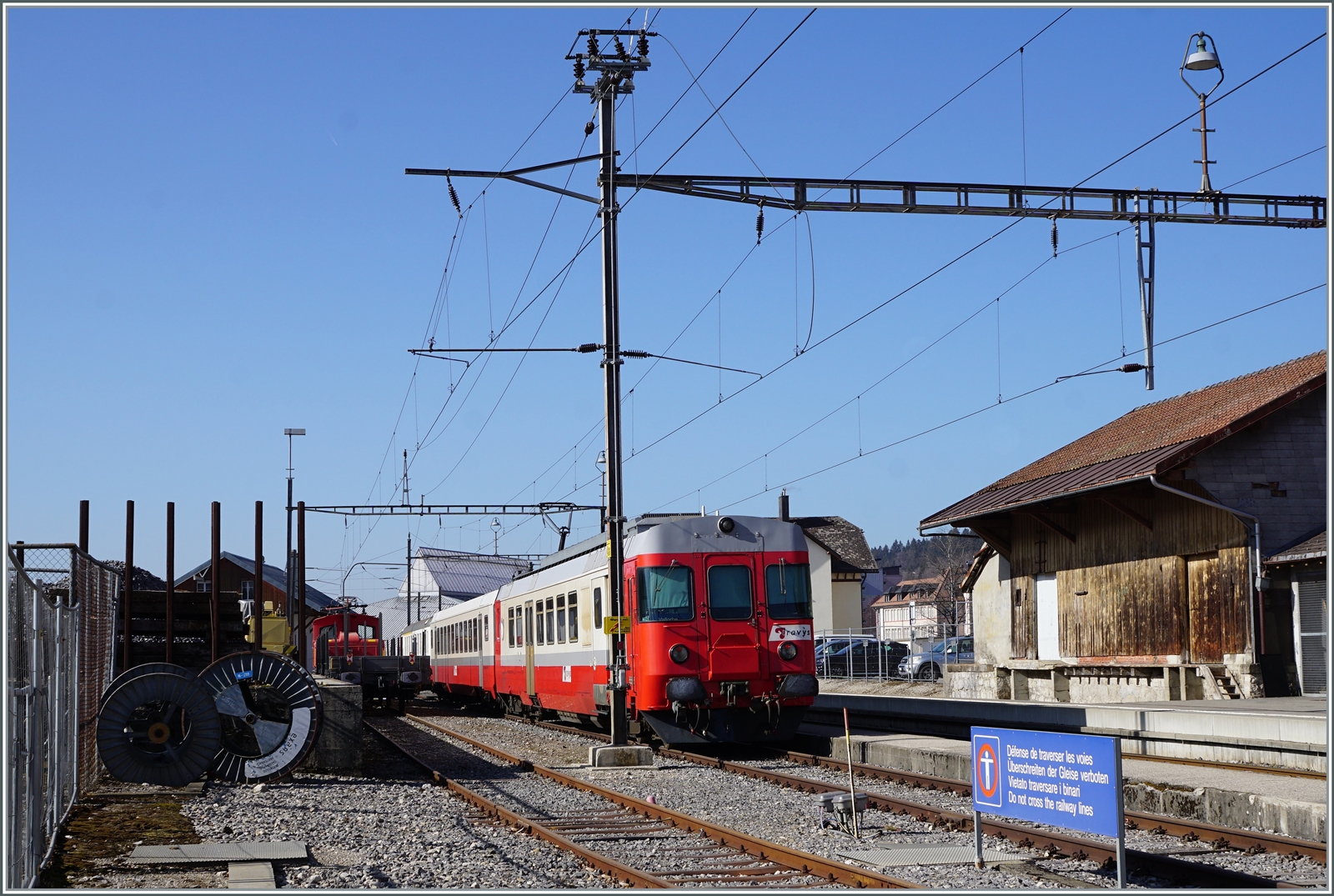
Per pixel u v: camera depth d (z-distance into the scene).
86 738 14.52
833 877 9.16
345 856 10.40
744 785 15.25
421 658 42.84
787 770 17.12
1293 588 21.38
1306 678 21.05
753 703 18.95
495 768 18.12
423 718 32.16
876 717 23.14
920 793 14.28
